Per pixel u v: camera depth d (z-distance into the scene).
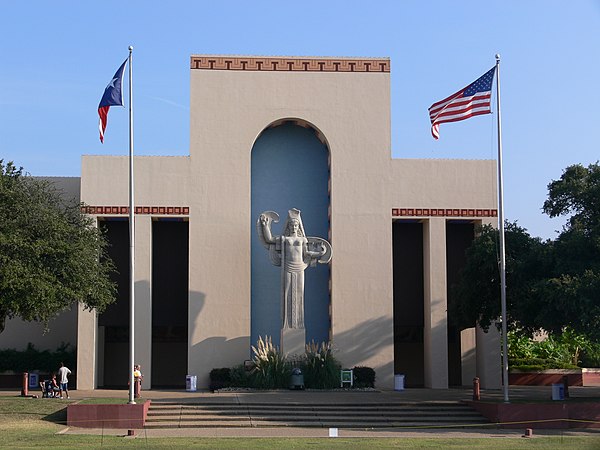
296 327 43.47
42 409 35.03
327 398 38.22
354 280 45.78
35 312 35.66
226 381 43.53
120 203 45.25
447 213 46.66
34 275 34.41
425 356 46.84
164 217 45.62
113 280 46.34
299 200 48.03
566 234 36.41
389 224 46.31
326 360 42.72
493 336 46.53
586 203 36.47
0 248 34.25
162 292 47.34
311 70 47.12
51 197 39.94
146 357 44.66
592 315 33.03
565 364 50.12
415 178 46.75
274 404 35.91
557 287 33.81
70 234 37.44
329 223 46.91
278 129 48.38
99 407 32.88
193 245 45.41
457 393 41.97
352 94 47.12
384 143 46.84
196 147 46.03
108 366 49.41
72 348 48.91
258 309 46.94
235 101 46.56
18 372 47.72
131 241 33.72
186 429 32.38
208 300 45.12
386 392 42.19
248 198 45.94
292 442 28.33
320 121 46.81
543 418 33.56
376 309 45.69
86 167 45.34
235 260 45.50
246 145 46.31
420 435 31.03
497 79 34.91
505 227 40.53
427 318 46.56
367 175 46.56
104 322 46.09
